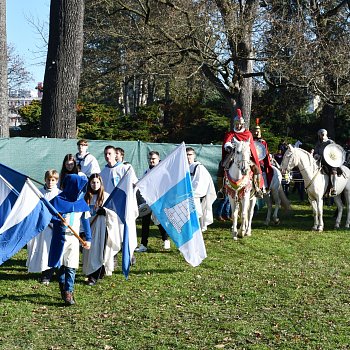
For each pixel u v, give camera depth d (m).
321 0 23.77
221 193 16.09
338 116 34.66
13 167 14.85
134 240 9.88
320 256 12.20
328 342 7.14
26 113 31.62
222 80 23.14
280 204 16.92
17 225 8.55
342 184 15.75
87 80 24.12
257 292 9.42
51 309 8.51
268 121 34.41
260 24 21.05
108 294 9.29
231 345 7.04
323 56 21.41
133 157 16.67
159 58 21.55
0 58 15.27
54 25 15.73
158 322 7.91
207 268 11.09
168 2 20.11
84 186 9.02
